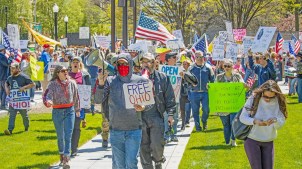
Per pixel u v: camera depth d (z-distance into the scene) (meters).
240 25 57.75
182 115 20.28
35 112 26.33
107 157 15.37
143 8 58.94
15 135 19.36
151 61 11.95
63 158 13.81
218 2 57.41
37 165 14.12
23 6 91.81
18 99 19.72
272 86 10.17
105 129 16.70
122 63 10.53
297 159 14.54
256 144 10.43
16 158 15.05
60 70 13.80
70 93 13.91
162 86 11.85
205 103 19.52
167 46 26.53
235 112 16.38
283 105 10.32
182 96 20.12
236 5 57.34
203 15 64.00
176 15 58.56
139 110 10.46
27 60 29.27
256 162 10.38
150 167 11.98
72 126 13.92
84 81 16.27
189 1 58.44
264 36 26.80
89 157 15.37
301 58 30.08
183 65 19.44
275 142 17.23
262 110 10.32
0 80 26.62
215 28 73.62
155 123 11.70
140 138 10.65
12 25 31.27
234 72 16.98
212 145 16.81
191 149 16.17
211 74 19.33
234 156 14.97
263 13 61.94
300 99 30.16
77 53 42.09
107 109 10.86
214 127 20.81
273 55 27.56
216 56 25.56
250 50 24.36
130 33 65.62
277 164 13.90
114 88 10.55
